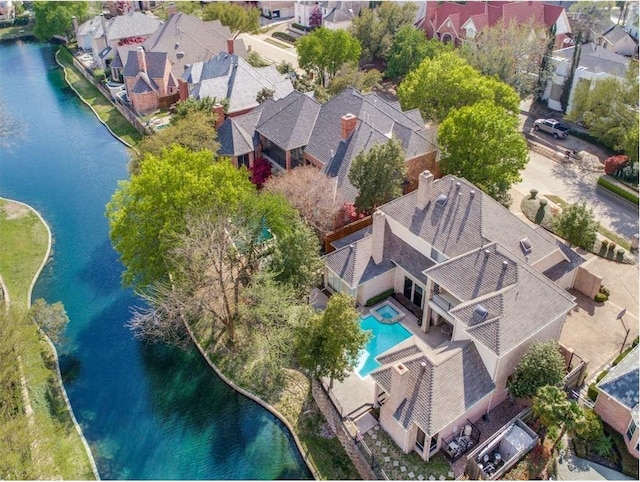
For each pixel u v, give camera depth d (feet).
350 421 120.78
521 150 173.06
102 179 229.45
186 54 305.94
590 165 216.13
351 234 166.30
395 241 154.40
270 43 395.75
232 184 151.33
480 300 121.08
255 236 150.71
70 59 369.09
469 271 129.70
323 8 398.83
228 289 155.12
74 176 232.12
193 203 141.90
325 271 156.66
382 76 300.81
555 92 263.70
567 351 124.88
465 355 116.37
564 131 236.43
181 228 141.90
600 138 220.64
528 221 180.55
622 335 138.21
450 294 135.64
